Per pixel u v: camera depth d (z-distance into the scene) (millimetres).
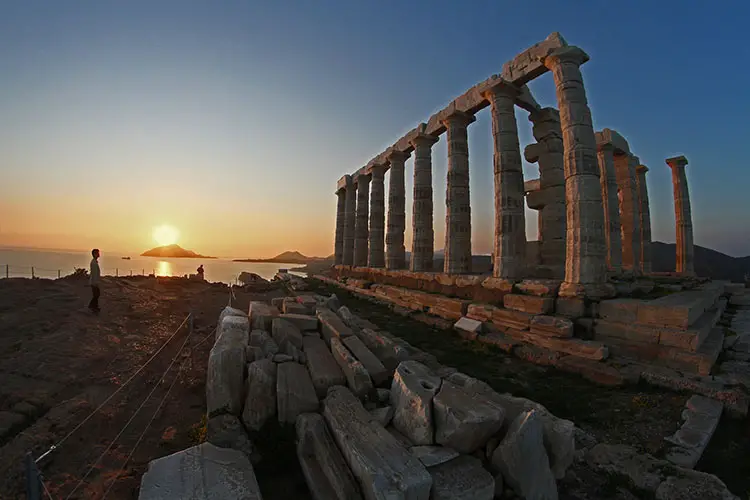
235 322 8633
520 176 15742
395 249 25375
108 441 5848
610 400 7953
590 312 11703
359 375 6219
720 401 7422
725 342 10875
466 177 18969
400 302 19203
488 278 15328
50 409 6645
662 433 6480
